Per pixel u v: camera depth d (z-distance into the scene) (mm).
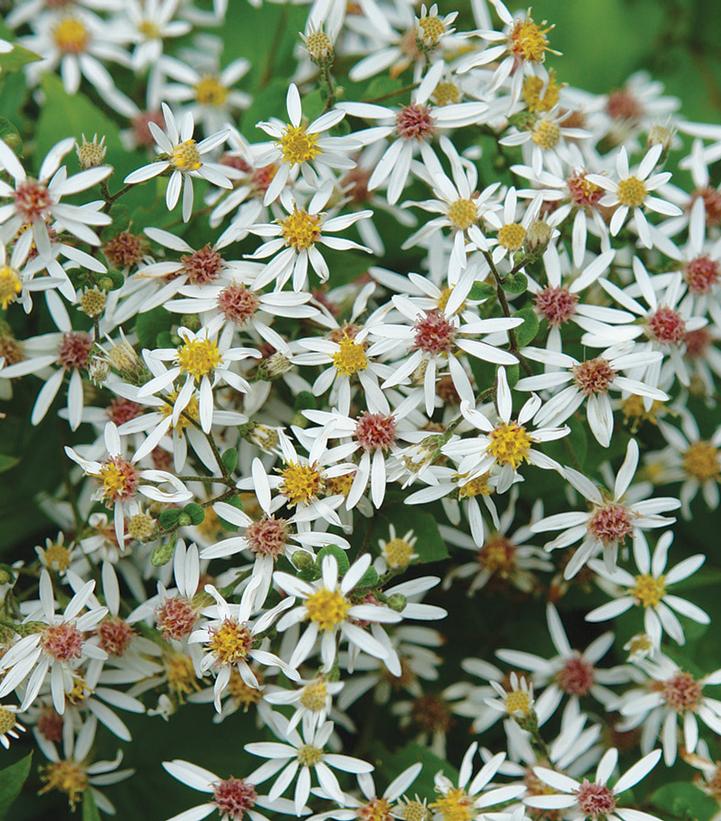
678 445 440
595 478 431
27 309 394
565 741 417
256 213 415
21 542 435
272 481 394
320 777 396
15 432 428
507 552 431
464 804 399
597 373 400
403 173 419
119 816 420
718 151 448
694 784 412
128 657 408
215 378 398
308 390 408
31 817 424
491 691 429
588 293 425
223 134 403
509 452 390
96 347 401
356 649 401
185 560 397
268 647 397
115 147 430
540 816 411
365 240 442
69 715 412
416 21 417
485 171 440
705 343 444
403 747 432
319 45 408
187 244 409
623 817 400
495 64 429
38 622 396
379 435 397
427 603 439
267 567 395
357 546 409
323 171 419
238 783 403
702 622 426
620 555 434
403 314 405
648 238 413
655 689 425
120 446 402
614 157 455
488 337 401
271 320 408
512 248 402
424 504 421
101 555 415
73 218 393
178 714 420
